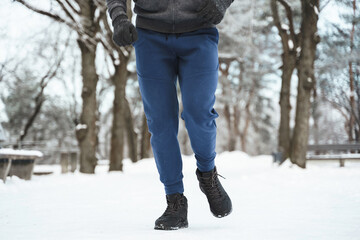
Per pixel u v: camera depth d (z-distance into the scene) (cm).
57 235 220
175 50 217
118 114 1453
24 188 678
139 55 221
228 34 1653
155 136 232
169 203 241
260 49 2214
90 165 1236
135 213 340
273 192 550
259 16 1875
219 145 3884
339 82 2234
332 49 1609
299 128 1221
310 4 1209
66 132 2953
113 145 1432
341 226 247
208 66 214
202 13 205
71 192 602
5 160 700
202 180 240
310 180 779
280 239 198
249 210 347
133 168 1538
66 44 1870
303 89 1227
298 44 1526
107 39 1442
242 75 3002
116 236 212
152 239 199
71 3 1259
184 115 224
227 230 231
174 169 237
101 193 580
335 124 3841
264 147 3838
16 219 304
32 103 2722
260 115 3453
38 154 861
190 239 198
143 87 224
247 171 1201
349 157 1390
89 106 1254
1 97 2612
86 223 276
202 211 343
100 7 1238
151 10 216
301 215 309
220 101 3078
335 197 460
